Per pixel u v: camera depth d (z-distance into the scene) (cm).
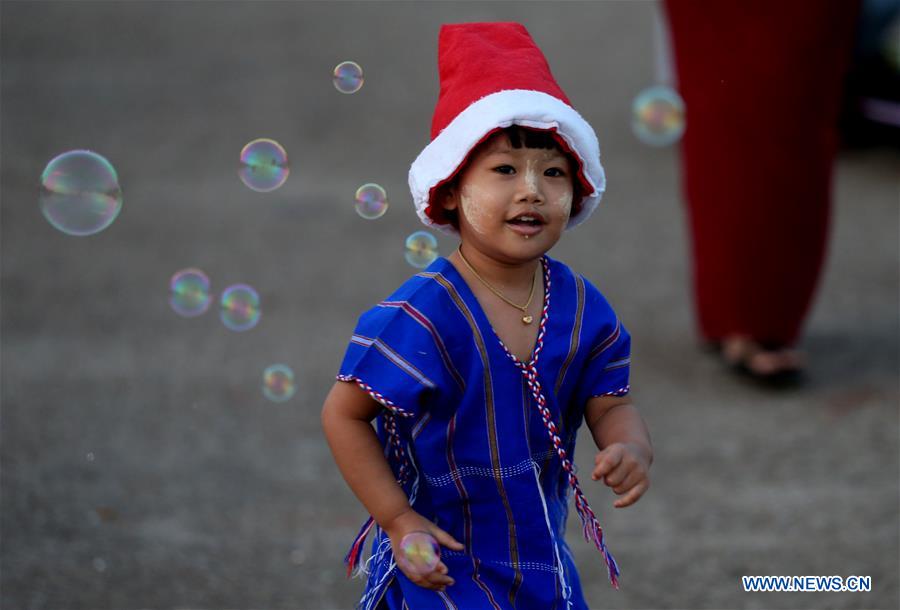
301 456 824
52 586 630
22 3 3056
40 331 1078
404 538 390
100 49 2502
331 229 1420
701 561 672
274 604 620
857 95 1669
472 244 411
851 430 859
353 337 407
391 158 1731
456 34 426
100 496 750
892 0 1655
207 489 766
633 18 2797
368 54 2448
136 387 945
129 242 1371
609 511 747
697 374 980
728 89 923
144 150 1764
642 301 1162
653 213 1472
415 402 392
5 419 870
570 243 1356
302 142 1817
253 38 2622
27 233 1400
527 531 409
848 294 1169
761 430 864
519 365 404
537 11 2911
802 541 693
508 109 390
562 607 419
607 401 427
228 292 779
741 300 957
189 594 627
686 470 800
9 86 2158
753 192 934
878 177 1598
